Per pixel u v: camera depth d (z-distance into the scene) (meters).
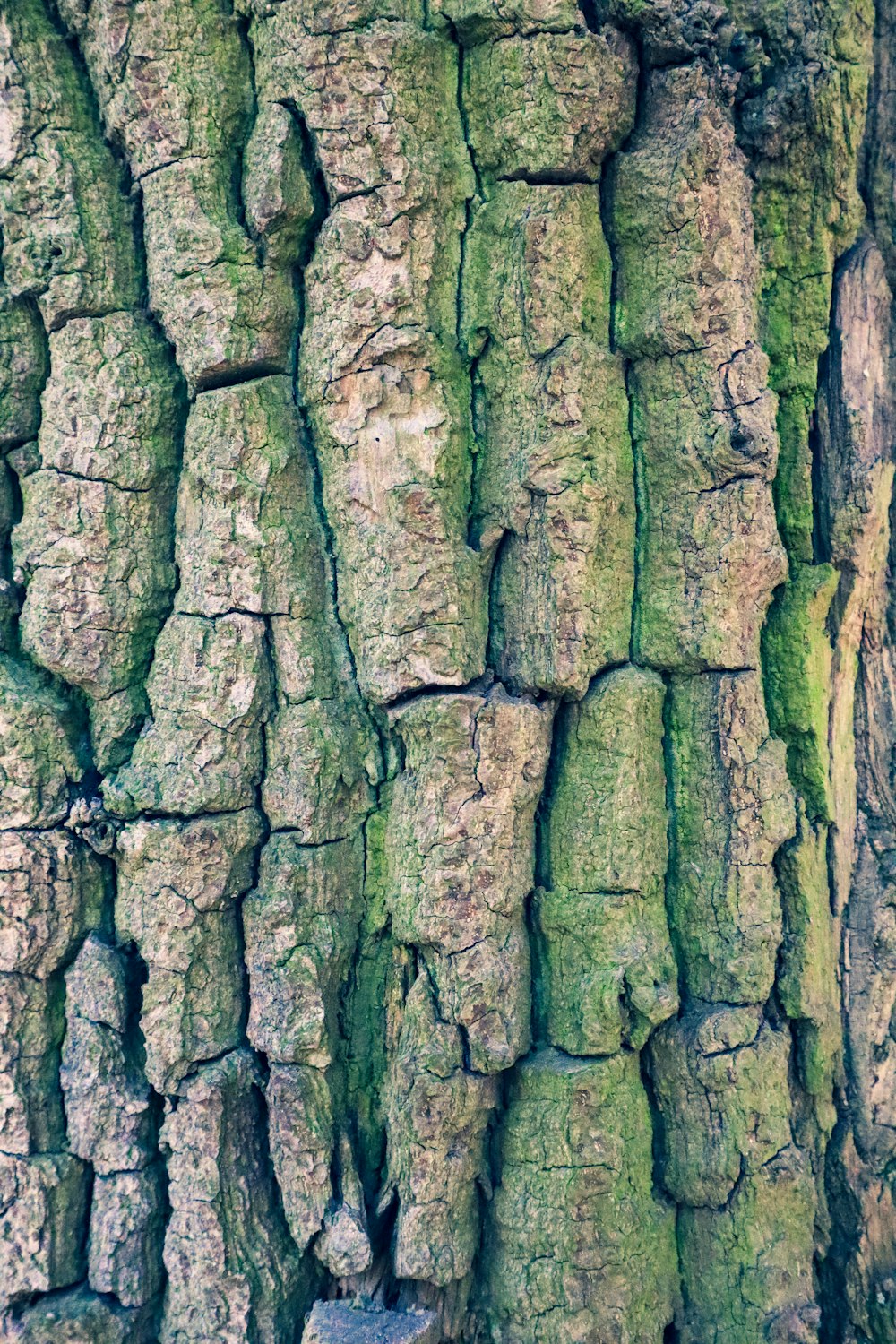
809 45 2.29
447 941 2.12
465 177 2.23
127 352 2.23
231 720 2.18
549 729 2.22
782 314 2.43
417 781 2.16
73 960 2.21
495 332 2.22
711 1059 2.21
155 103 2.19
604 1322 2.13
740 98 2.34
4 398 2.29
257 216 2.17
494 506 2.23
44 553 2.23
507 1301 2.16
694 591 2.23
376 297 2.15
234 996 2.20
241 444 2.20
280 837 2.21
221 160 2.23
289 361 2.27
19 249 2.24
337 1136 2.17
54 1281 2.14
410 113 2.15
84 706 2.29
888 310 2.52
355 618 2.23
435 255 2.20
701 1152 2.23
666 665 2.27
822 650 2.41
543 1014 2.25
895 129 2.47
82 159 2.26
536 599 2.19
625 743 2.22
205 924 2.17
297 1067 2.14
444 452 2.19
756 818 2.25
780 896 2.33
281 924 2.16
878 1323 2.29
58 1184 2.16
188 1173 2.13
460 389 2.24
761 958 2.24
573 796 2.24
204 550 2.21
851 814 2.50
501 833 2.14
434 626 2.14
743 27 2.32
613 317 2.27
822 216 2.40
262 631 2.21
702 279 2.19
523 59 2.14
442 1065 2.12
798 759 2.39
